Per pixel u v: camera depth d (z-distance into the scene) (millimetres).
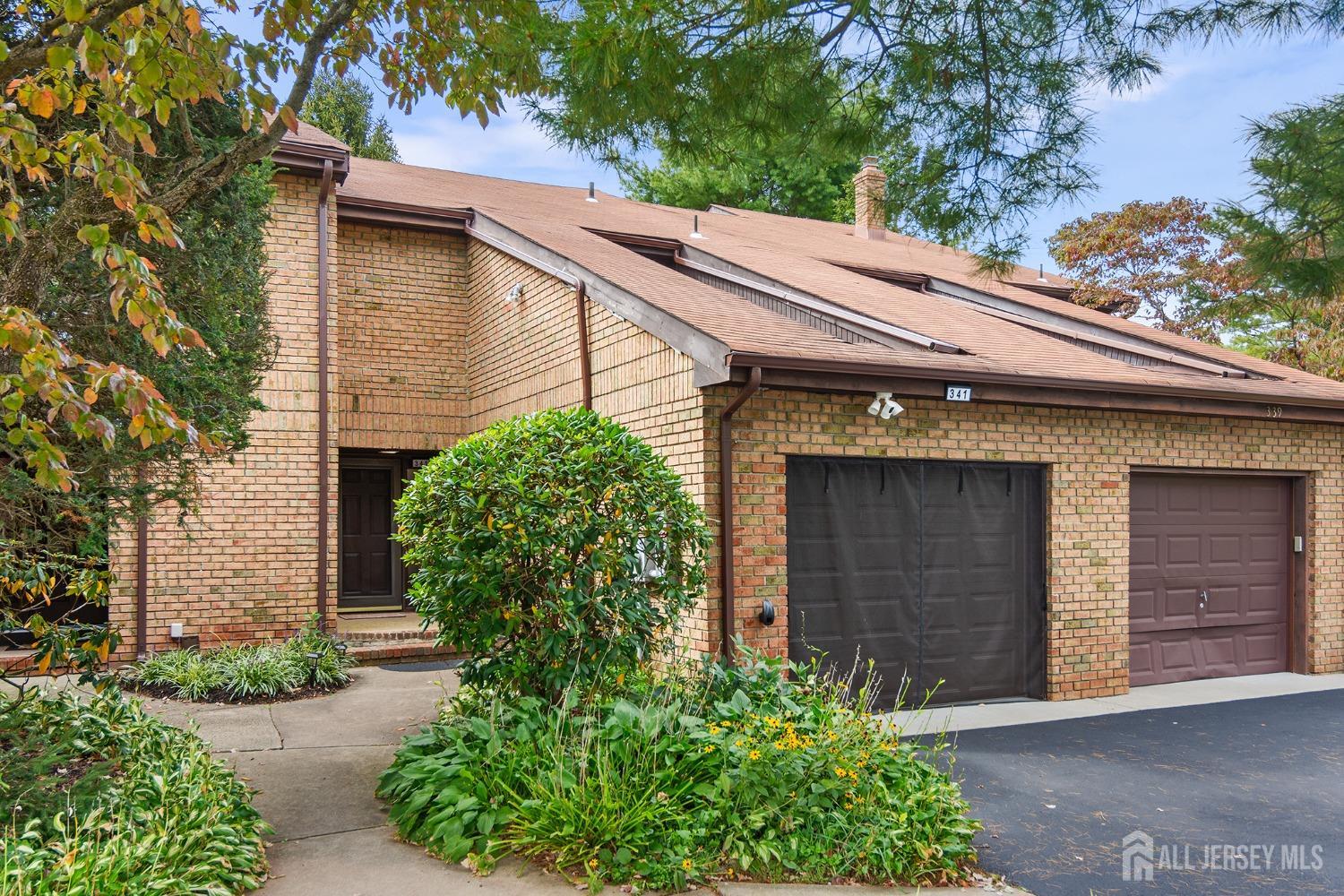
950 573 8930
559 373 10711
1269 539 10953
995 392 8633
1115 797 6203
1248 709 8922
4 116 3260
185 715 7715
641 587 6414
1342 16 4926
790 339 8172
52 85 3770
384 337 13047
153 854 3938
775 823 4922
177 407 5613
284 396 10977
